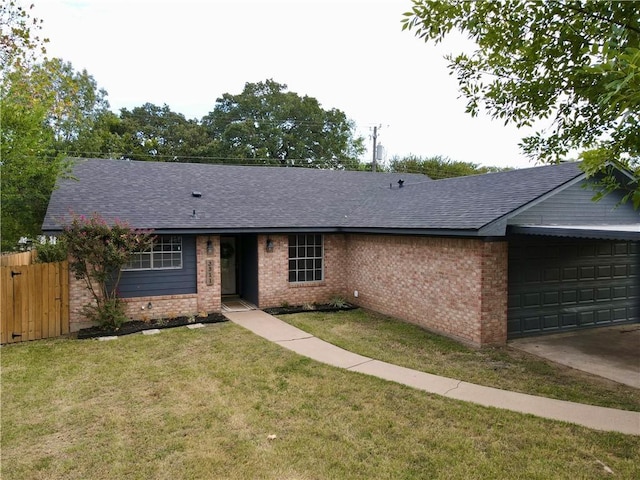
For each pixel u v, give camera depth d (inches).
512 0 143.7
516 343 365.7
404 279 448.5
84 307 402.6
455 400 244.1
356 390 259.8
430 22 161.5
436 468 176.6
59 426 215.8
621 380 279.4
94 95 1221.1
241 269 580.7
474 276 358.3
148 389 262.8
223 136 1520.7
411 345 359.9
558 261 397.1
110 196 483.8
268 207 541.3
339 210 577.0
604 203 402.0
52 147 646.5
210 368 300.0
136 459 185.0
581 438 199.8
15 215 486.3
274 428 212.2
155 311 452.4
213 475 172.7
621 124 127.9
